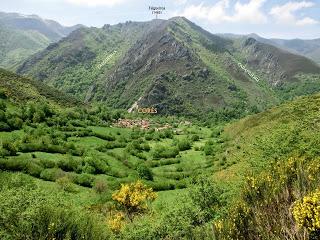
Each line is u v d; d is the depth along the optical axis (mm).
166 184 71250
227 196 27078
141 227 25578
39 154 85500
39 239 16781
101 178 77250
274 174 15414
